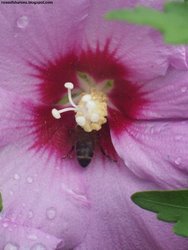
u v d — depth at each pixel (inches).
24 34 3.6
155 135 3.8
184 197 3.2
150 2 3.3
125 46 3.7
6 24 3.5
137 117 3.9
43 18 3.5
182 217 3.2
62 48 3.8
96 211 3.9
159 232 3.8
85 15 3.5
